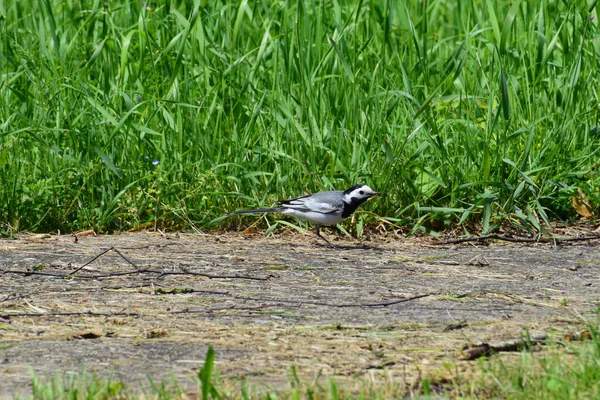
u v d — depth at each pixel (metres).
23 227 13.18
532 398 6.16
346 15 16.78
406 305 9.02
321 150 13.87
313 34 15.97
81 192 13.44
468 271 10.78
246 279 10.26
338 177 13.59
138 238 12.80
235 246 12.35
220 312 8.70
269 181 13.49
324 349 7.46
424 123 13.86
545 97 14.77
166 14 15.30
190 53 15.39
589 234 12.98
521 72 15.27
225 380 6.67
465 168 13.60
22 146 13.95
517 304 9.06
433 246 12.46
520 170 13.27
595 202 13.80
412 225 13.28
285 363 7.10
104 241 12.54
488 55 16.19
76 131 13.73
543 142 14.06
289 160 13.80
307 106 13.82
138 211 13.44
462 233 13.11
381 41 15.55
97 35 15.85
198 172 13.58
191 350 7.45
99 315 8.55
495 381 6.48
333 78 14.79
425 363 7.08
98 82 15.19
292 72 14.66
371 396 6.28
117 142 13.87
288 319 8.45
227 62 14.87
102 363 7.11
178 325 8.21
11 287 9.69
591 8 14.45
